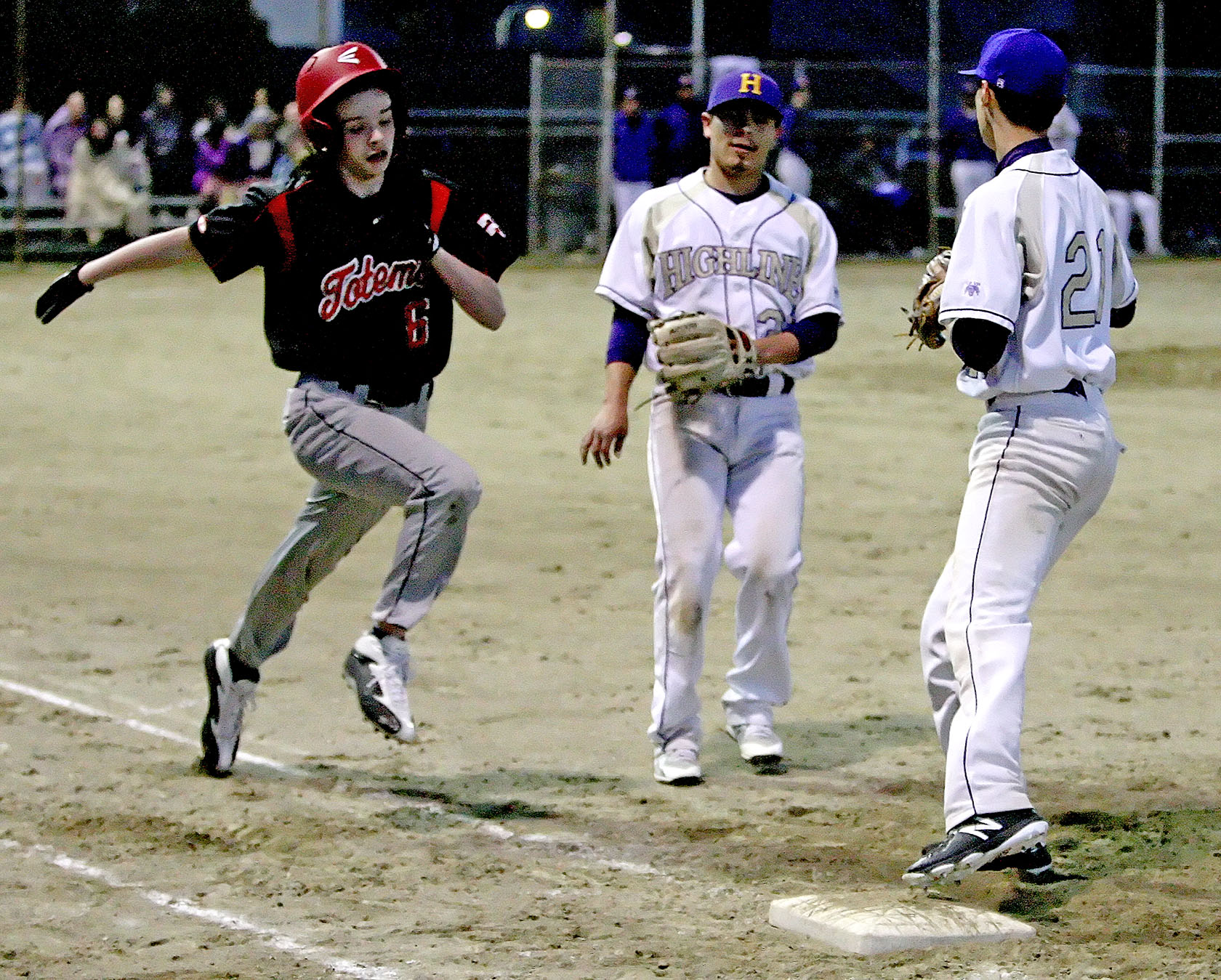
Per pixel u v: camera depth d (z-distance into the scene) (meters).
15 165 87.25
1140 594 29.59
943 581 16.59
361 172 17.34
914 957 14.20
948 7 93.94
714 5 93.00
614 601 28.94
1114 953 14.27
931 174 93.38
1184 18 96.50
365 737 21.22
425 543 17.81
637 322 20.22
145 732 21.34
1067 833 17.56
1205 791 19.03
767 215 19.78
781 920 15.04
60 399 51.44
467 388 54.06
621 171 88.81
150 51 87.69
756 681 20.25
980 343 14.84
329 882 16.16
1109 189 95.56
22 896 15.73
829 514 36.34
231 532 34.31
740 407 19.73
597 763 20.30
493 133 90.00
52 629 26.69
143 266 17.84
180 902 15.62
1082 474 15.44
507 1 90.19
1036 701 23.00
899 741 21.28
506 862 16.75
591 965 14.05
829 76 92.62
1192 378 56.56
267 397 52.12
